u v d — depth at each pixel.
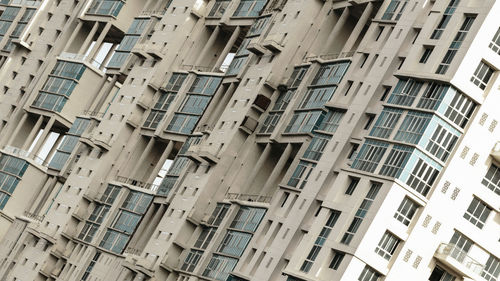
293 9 138.12
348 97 124.69
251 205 128.38
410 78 117.31
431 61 116.81
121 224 144.25
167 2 161.50
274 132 130.75
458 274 115.44
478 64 115.44
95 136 153.88
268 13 142.75
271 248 121.38
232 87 141.38
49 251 150.62
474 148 115.56
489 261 116.88
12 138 168.12
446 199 114.56
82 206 150.75
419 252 113.88
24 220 157.25
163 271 134.38
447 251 113.94
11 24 178.25
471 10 117.06
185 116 145.75
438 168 114.56
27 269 152.88
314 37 135.88
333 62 129.25
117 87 164.75
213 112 143.25
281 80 135.12
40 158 163.88
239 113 135.75
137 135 151.25
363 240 112.12
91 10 169.25
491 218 116.81
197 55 152.62
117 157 151.12
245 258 124.69
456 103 114.81
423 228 113.88
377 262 112.75
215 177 134.38
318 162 122.19
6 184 162.75
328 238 114.81
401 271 113.19
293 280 115.94
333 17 136.38
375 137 116.88
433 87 115.69
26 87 171.12
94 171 151.38
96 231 147.00
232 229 129.00
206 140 138.38
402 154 114.19
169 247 134.00
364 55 126.44
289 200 123.75
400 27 122.94
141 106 151.38
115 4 165.88
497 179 116.81
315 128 125.56
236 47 152.38
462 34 116.56
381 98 121.06
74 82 164.75
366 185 114.94
